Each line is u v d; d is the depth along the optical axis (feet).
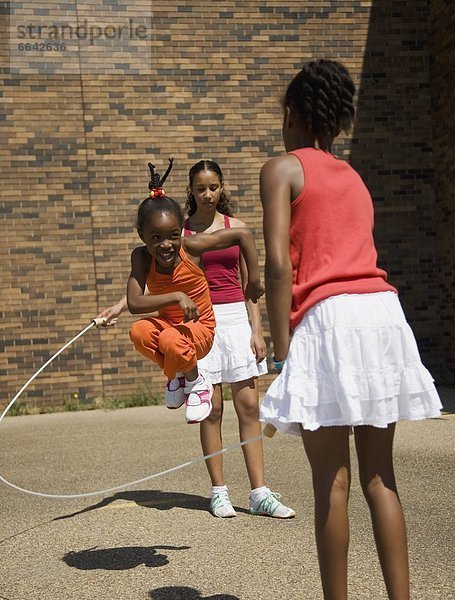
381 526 9.86
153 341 13.64
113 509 18.38
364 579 12.99
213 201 18.26
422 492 18.65
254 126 41.39
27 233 39.40
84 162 40.01
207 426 17.79
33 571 14.17
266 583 13.05
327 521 9.77
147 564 14.26
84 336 39.60
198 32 41.11
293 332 10.03
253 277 15.78
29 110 39.65
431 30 42.65
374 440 10.06
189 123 40.91
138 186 40.37
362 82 42.50
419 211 42.86
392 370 9.83
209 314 14.14
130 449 26.32
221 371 17.93
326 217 10.11
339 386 9.50
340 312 9.75
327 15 42.22
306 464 22.38
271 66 41.68
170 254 13.24
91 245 39.88
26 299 39.29
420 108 42.93
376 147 42.60
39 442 29.07
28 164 39.55
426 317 42.80
